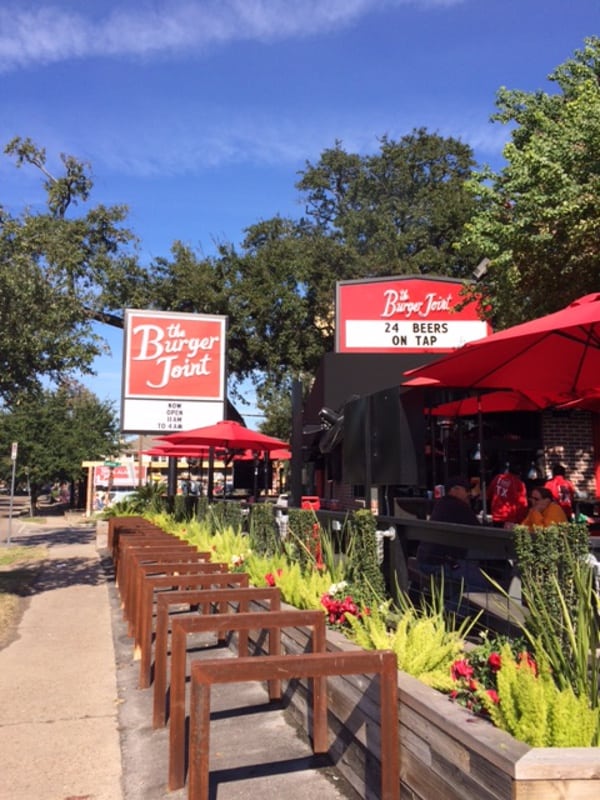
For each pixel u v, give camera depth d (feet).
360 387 54.75
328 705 14.23
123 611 29.76
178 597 17.12
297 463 36.17
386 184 121.49
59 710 17.94
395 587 18.42
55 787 13.50
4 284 30.09
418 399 25.98
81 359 32.96
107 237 82.28
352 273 91.04
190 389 62.69
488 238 40.65
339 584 18.07
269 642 16.97
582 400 31.78
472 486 36.78
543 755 8.01
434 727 9.89
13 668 21.81
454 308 49.90
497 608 14.94
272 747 14.73
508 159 40.32
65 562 49.06
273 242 87.10
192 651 22.98
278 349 83.15
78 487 159.02
